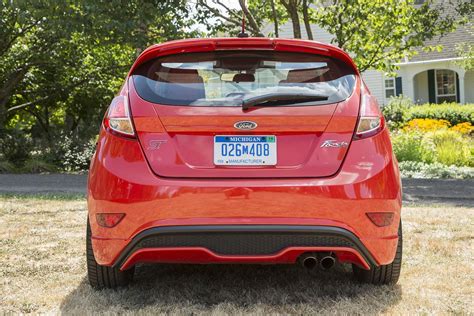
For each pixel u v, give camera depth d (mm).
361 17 14289
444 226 5555
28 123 23656
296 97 2965
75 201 7809
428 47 15516
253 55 3162
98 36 12789
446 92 28078
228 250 2859
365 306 3008
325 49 3172
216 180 2844
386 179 2926
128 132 2936
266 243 2850
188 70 3113
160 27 13617
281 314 2887
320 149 2910
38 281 3609
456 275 3697
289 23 26891
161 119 2918
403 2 14680
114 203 2865
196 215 2811
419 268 3879
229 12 15266
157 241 2842
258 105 2936
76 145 15812
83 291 3354
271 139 2908
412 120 20203
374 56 15430
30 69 17656
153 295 3264
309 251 2918
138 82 3098
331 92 3035
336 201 2838
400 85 27906
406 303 3072
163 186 2820
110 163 2922
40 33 15969
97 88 18125
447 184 10820
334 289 3363
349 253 2924
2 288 3441
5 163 14523
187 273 3791
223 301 3164
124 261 2939
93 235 2996
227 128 2893
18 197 8375
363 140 2957
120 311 2957
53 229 5488
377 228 2914
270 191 2812
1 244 4762
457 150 15023
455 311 2938
